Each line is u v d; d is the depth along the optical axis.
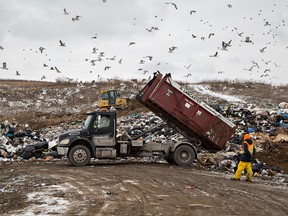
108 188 9.96
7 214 7.20
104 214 7.15
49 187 10.09
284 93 48.22
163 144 16.17
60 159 17.95
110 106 36.66
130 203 8.17
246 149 12.48
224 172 14.80
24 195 9.05
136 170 13.82
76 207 7.73
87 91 53.88
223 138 16.06
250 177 12.55
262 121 22.47
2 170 14.34
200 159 17.00
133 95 47.62
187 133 16.58
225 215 7.34
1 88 55.12
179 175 12.78
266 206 8.36
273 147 17.67
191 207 7.94
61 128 27.56
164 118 16.58
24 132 21.94
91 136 15.41
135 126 23.44
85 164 15.17
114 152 15.47
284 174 14.52
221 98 46.25
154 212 7.40
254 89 51.88
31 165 15.73
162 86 16.02
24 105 48.56
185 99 16.02
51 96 52.34
